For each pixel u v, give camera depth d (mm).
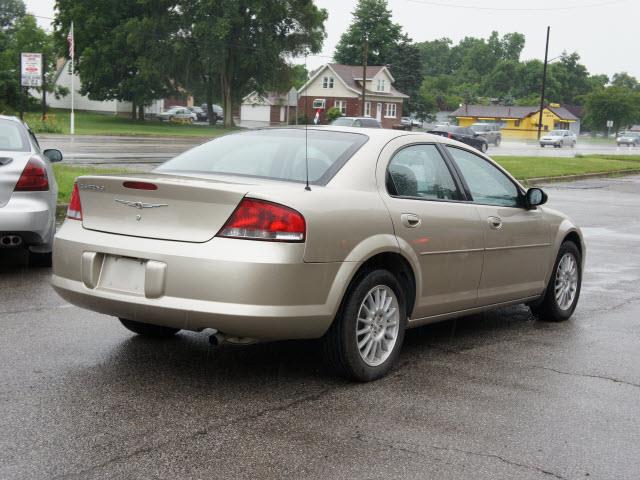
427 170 5449
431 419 4234
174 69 68125
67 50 71875
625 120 134875
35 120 43281
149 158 24734
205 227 4336
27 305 6492
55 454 3582
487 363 5398
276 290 4258
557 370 5293
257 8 66375
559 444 3959
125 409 4195
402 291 5043
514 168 27688
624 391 4887
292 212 4320
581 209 17609
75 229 4824
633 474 3625
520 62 177125
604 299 7898
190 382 4699
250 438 3861
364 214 4727
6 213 7359
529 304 6676
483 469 3609
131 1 70750
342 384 4781
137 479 3355
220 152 5285
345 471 3520
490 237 5742
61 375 4730
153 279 4363
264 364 5137
